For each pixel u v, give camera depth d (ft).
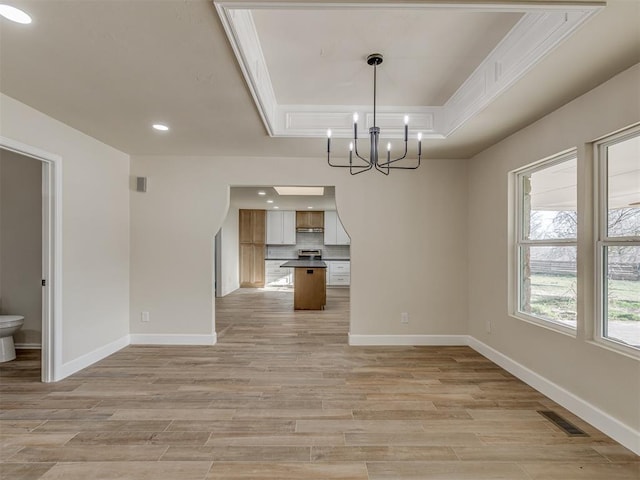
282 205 30.66
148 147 12.91
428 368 11.48
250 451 6.88
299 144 12.23
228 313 20.92
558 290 9.43
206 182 14.23
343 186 14.24
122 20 5.62
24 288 13.30
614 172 7.70
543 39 6.22
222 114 9.59
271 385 10.07
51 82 7.78
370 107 11.03
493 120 9.60
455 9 5.34
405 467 6.42
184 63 6.97
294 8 5.32
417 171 14.28
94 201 11.94
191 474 6.20
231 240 30.55
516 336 10.80
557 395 8.91
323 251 35.06
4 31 5.89
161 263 14.20
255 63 7.47
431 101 10.73
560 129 8.74
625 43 5.94
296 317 19.77
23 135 8.99
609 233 7.82
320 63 8.40
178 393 9.50
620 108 7.05
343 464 6.50
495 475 6.21
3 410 8.50
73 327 10.97
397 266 14.28
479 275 13.25
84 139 11.37
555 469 6.36
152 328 14.20
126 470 6.30
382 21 6.77
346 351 13.35
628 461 6.57
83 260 11.41
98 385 10.01
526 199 10.94
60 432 7.52
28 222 13.29
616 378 7.21
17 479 6.05
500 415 8.31
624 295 7.47
